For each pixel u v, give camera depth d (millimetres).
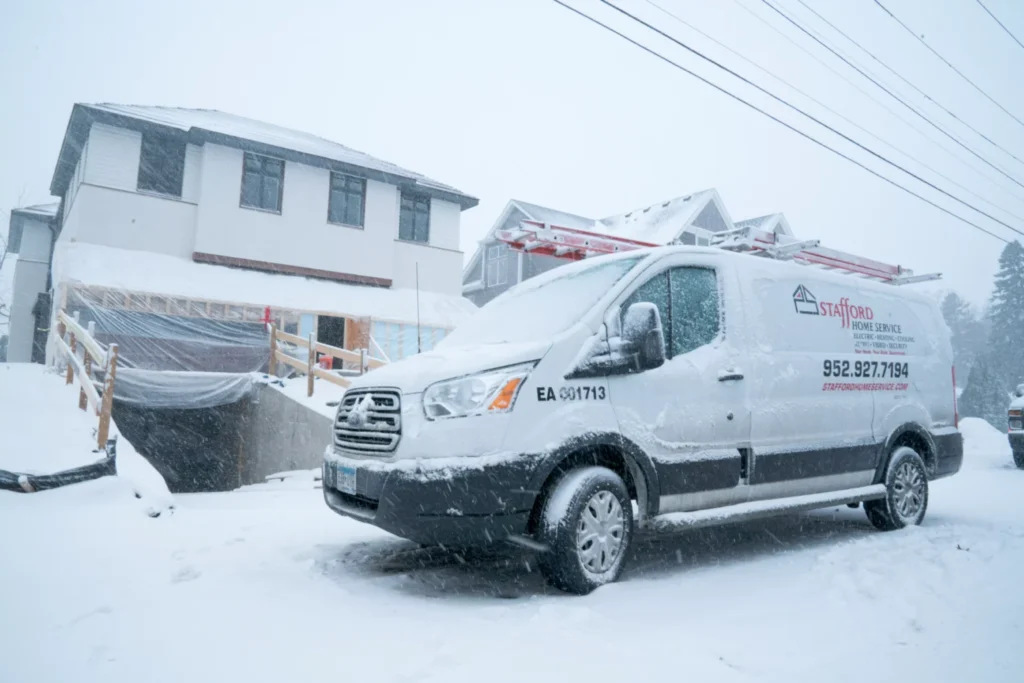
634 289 4516
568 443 3875
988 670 2637
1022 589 3670
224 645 2984
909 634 3105
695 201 28672
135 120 16906
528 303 5043
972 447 16141
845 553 4742
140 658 2822
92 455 7270
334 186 20297
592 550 3912
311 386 12602
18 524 5078
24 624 3191
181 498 8734
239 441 15836
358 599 3762
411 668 2715
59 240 18781
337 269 19922
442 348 4973
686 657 2838
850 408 5508
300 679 2617
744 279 5160
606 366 4141
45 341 22625
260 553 4754
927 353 6465
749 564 4668
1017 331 62531
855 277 6152
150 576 4051
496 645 2969
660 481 4258
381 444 3959
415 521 3688
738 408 4742
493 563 4742
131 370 12797
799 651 2918
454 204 23094
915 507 5996
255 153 18859
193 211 17922
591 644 2961
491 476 3662
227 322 15914
